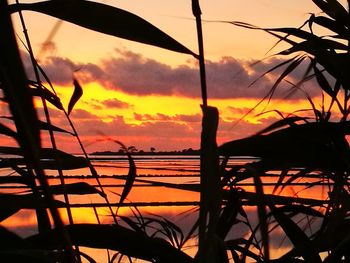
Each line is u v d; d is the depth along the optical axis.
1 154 1.22
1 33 0.65
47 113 1.25
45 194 0.68
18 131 0.67
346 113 1.60
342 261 1.32
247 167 0.85
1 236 0.82
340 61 1.58
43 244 1.01
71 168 1.50
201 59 0.99
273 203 1.49
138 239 1.08
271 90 1.42
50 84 1.28
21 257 0.81
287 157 1.09
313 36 1.70
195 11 1.00
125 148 1.37
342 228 1.39
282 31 1.71
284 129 1.10
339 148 1.18
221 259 1.21
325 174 1.47
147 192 18.16
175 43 0.96
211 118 0.77
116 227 1.08
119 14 0.94
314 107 1.66
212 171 0.76
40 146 0.68
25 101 0.67
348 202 1.27
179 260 1.09
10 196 1.06
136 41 0.96
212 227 0.74
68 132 1.51
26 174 1.19
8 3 0.65
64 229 0.71
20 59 0.66
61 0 0.91
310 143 1.10
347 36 1.78
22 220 6.12
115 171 40.25
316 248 1.28
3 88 0.66
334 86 1.69
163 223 1.87
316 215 1.65
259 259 1.42
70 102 1.46
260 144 1.06
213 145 0.76
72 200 14.70
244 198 1.36
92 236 1.06
